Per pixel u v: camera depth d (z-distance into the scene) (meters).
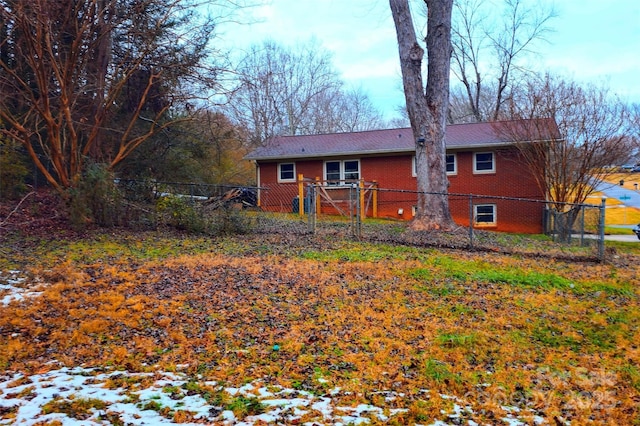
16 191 13.23
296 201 19.20
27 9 10.02
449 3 12.45
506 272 7.85
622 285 7.28
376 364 4.40
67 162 13.10
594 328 5.46
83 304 5.72
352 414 3.44
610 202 34.78
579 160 14.59
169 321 5.28
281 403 3.55
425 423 3.36
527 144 15.45
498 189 17.58
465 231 12.45
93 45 11.46
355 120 45.16
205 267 7.89
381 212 18.75
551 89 14.92
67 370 4.00
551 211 14.99
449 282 7.24
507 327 5.44
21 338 4.66
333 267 8.08
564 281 7.35
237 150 25.11
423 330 5.29
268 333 5.07
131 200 12.35
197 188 16.02
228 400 3.55
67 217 11.15
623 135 14.41
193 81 12.80
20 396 3.45
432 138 12.47
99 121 12.02
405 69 12.62
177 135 16.03
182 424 3.14
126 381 3.81
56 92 12.66
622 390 4.04
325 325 5.37
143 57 12.04
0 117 12.25
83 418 3.14
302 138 21.53
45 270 7.16
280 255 9.08
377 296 6.50
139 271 7.44
